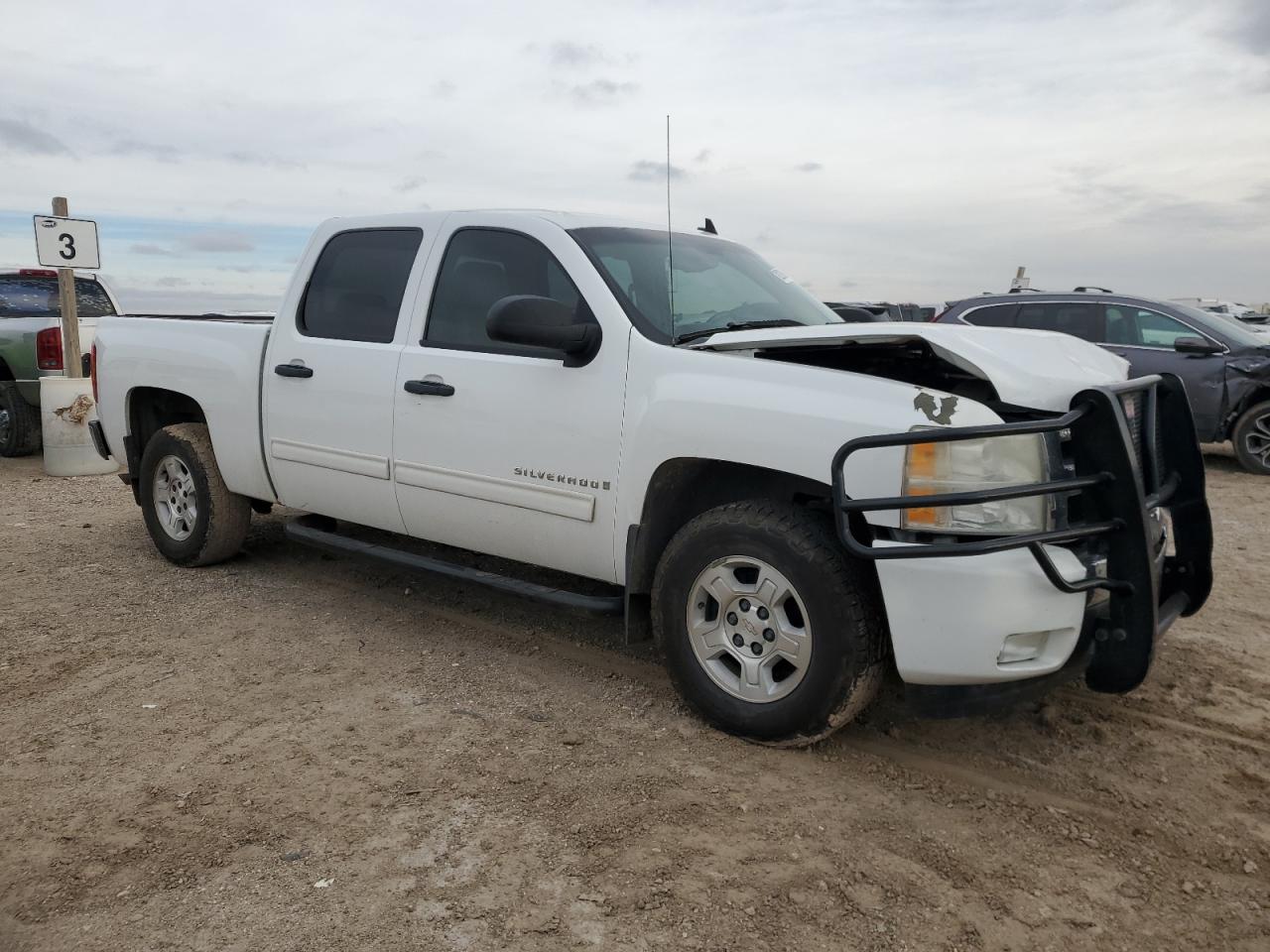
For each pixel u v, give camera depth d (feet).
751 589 11.03
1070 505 10.26
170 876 8.93
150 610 16.51
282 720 12.22
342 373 15.16
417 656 14.40
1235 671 13.83
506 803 10.14
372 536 19.49
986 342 10.62
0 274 34.19
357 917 8.30
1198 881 8.89
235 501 18.28
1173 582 12.09
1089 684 10.42
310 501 16.25
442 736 11.75
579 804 10.09
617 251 13.32
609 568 12.46
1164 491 11.38
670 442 11.43
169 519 19.11
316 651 14.64
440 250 14.48
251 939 8.04
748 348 11.48
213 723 12.14
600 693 13.04
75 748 11.48
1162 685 13.29
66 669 13.91
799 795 10.28
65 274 30.37
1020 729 11.93
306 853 9.26
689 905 8.42
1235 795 10.41
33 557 19.90
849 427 10.11
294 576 18.44
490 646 14.85
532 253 13.46
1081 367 10.78
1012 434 9.56
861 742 11.55
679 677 11.86
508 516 13.34
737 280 14.49
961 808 10.10
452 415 13.71
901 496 9.81
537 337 11.69
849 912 8.36
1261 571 19.47
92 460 30.19
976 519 9.77
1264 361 30.58
